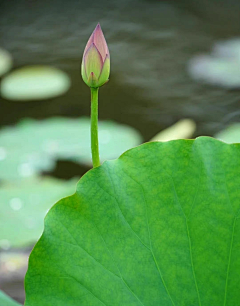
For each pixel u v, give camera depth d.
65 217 3.24
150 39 10.78
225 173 3.25
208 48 10.34
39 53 10.16
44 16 11.94
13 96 7.48
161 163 3.26
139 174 3.25
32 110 7.86
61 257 3.23
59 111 7.87
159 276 3.23
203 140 3.26
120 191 3.25
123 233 3.24
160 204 3.25
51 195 4.94
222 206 3.25
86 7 12.49
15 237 4.28
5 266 4.50
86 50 3.29
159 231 3.24
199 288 3.23
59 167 5.89
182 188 3.25
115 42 10.65
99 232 3.24
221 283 3.23
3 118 7.56
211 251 3.24
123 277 3.23
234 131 5.84
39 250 3.23
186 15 12.02
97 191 3.24
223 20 11.76
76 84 8.77
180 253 3.24
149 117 7.75
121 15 12.05
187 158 3.26
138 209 3.24
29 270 3.22
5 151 5.77
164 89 8.55
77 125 6.49
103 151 5.87
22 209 4.68
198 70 9.11
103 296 3.22
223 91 8.38
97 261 3.23
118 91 8.48
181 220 3.25
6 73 9.31
